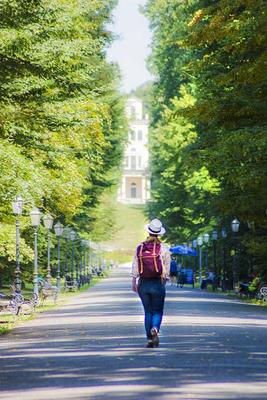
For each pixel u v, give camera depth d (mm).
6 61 34000
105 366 21500
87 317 44938
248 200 57125
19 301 48094
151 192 161875
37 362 23141
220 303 59969
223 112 54125
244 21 48188
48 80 36844
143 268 26828
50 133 49031
